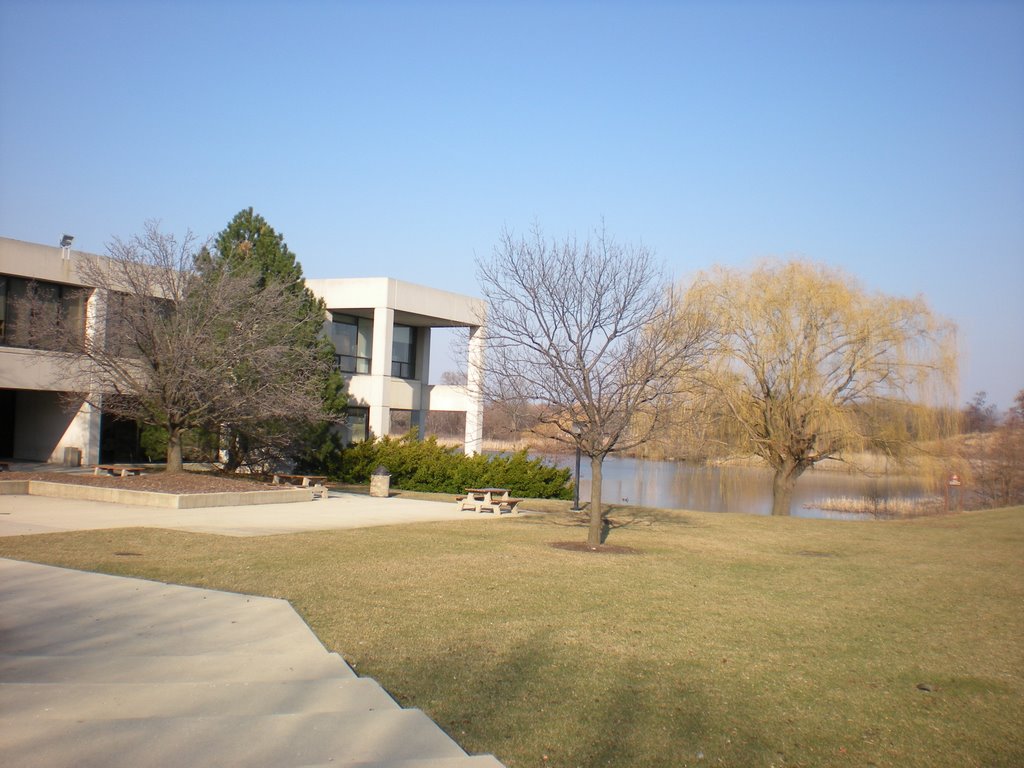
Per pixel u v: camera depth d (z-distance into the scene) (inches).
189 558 494.3
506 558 566.6
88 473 1018.1
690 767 229.0
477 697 272.8
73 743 200.8
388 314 1354.6
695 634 376.8
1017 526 986.7
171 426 915.4
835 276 1212.5
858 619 431.2
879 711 286.2
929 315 1199.6
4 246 1058.1
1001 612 466.6
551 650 333.7
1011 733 269.9
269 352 890.7
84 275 943.0
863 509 1502.2
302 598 399.9
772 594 491.8
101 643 308.2
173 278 920.9
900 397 1191.6
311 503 914.1
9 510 697.0
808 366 1186.6
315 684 265.3
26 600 370.0
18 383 1069.8
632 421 760.3
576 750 235.0
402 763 197.9
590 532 657.0
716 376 1179.3
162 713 230.7
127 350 908.0
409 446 1286.9
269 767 192.5
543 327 663.1
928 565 657.6
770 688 303.9
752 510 1402.6
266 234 1150.3
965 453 1433.3
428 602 408.8
